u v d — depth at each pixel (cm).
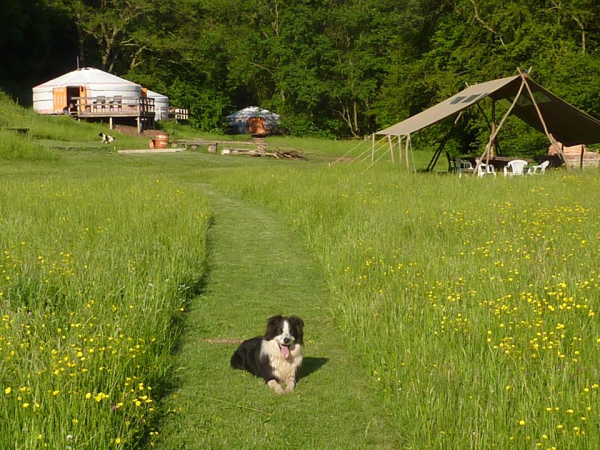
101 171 3406
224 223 1789
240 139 6600
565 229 1369
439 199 1864
